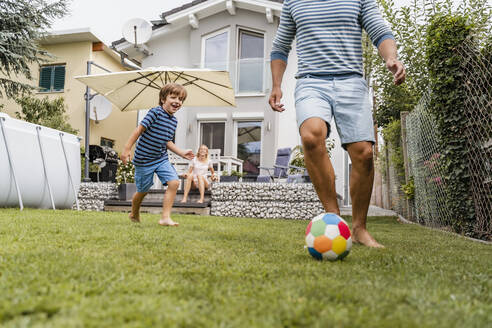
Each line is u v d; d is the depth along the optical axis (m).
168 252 1.90
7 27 10.30
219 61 11.10
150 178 3.65
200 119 10.38
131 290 1.15
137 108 7.42
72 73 12.32
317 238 1.85
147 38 10.34
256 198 6.92
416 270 1.61
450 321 0.93
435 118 4.18
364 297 1.13
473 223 3.82
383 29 2.57
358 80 2.57
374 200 13.90
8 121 5.03
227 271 1.49
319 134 2.38
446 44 3.96
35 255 1.62
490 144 3.42
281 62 2.94
